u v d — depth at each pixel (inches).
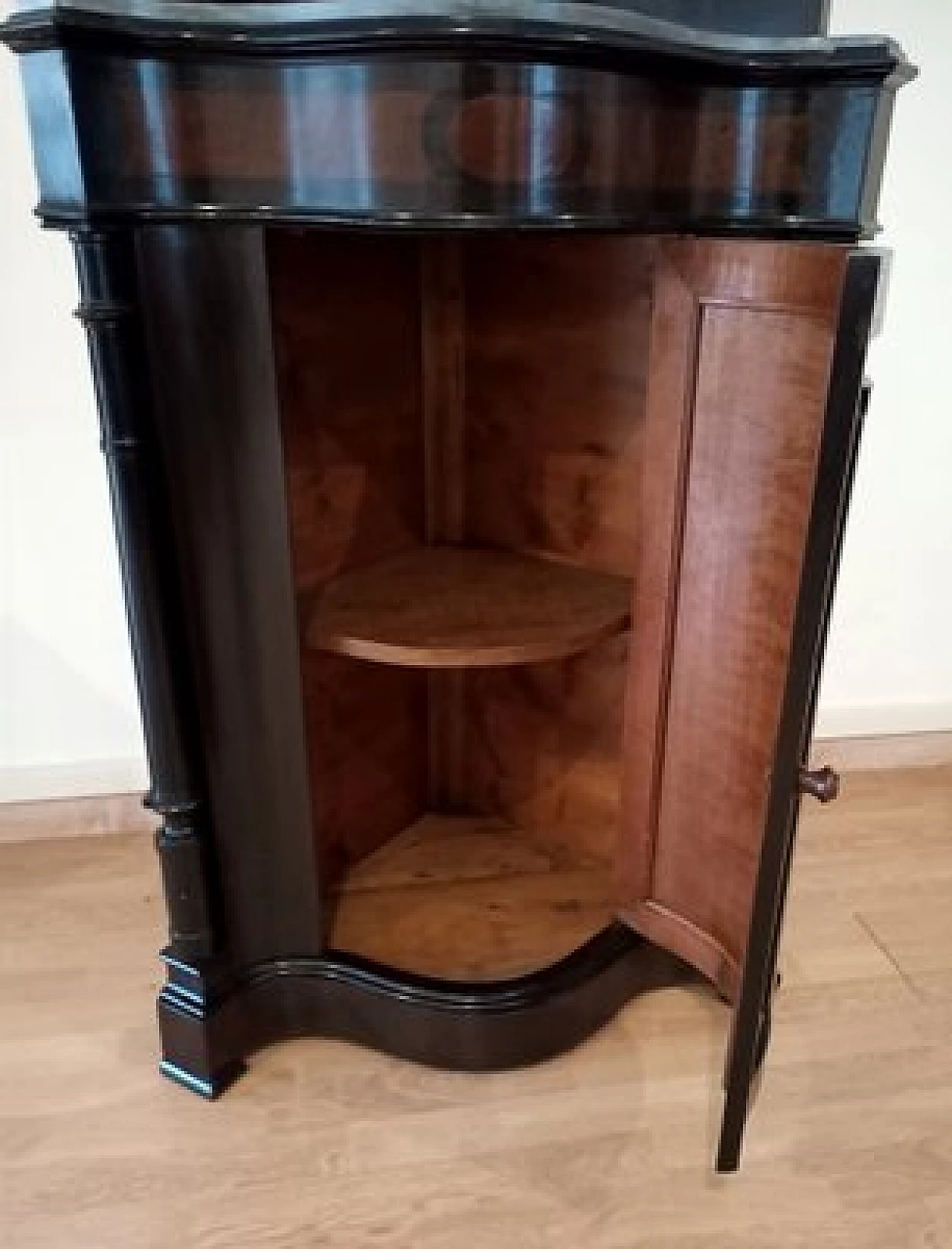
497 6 27.9
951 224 56.9
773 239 35.0
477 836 56.4
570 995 45.1
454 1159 41.8
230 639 38.6
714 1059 46.8
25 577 57.4
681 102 32.8
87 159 30.7
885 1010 49.7
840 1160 42.0
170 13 29.6
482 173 30.0
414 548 50.9
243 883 43.0
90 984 50.9
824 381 32.3
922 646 67.7
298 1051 46.9
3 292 51.4
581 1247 38.4
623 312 42.9
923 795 67.3
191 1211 39.5
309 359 40.8
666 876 44.6
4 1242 38.3
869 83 32.4
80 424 54.7
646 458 38.7
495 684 54.7
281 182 31.7
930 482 63.0
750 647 37.6
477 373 48.1
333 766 49.9
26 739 61.2
